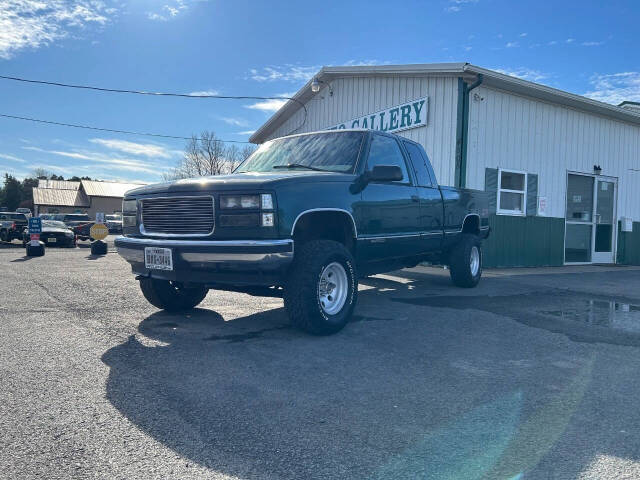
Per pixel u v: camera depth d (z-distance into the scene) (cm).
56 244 2347
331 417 306
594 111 1431
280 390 348
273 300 693
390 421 302
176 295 592
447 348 461
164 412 309
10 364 393
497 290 819
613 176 1524
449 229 738
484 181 1210
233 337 485
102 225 1717
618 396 349
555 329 546
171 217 486
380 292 782
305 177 483
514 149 1266
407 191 628
